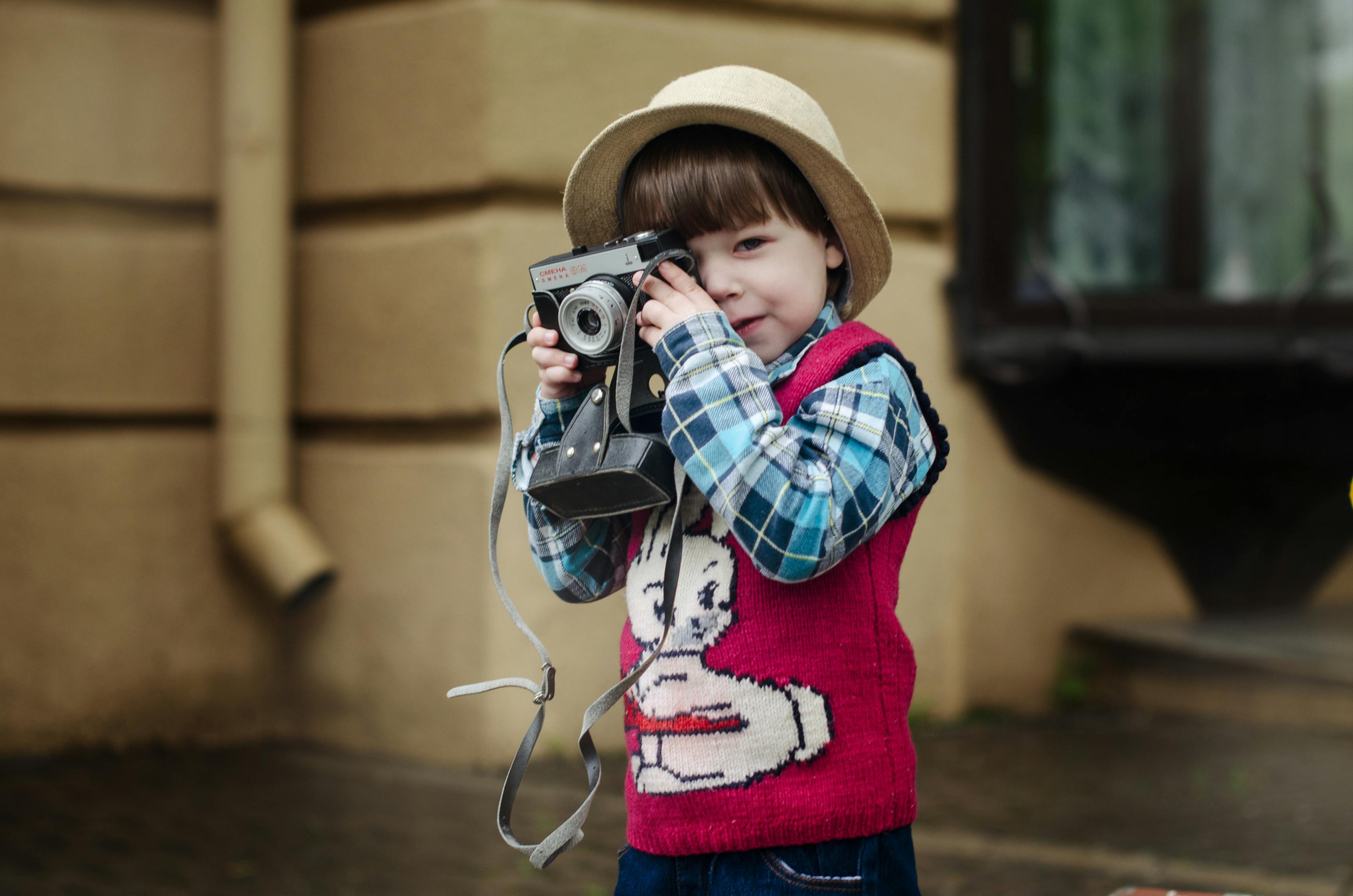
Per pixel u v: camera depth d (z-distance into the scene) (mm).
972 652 4586
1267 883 2830
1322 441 4875
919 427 1365
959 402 4555
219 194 4168
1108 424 4746
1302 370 4707
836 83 4246
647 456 1293
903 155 4379
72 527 4105
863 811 1297
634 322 1305
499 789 3648
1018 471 4723
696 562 1340
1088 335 4699
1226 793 3580
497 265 3832
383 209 4141
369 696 4102
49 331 4066
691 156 1366
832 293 1511
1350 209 5070
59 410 4086
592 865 3008
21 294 4039
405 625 4020
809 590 1311
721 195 1344
